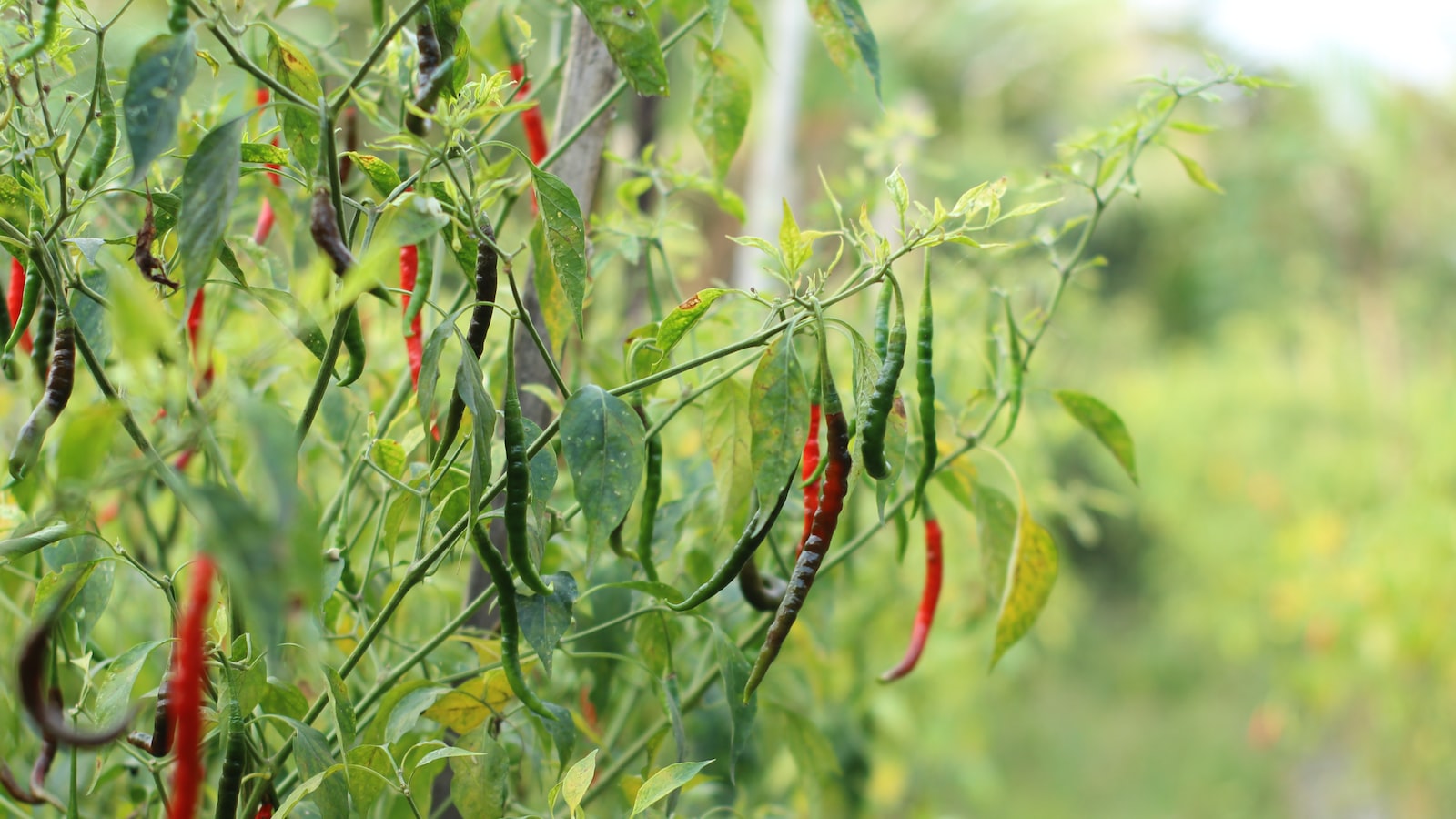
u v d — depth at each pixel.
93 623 1.67
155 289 1.59
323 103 1.50
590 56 1.84
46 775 1.65
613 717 2.08
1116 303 11.55
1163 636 9.62
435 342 1.56
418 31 1.57
